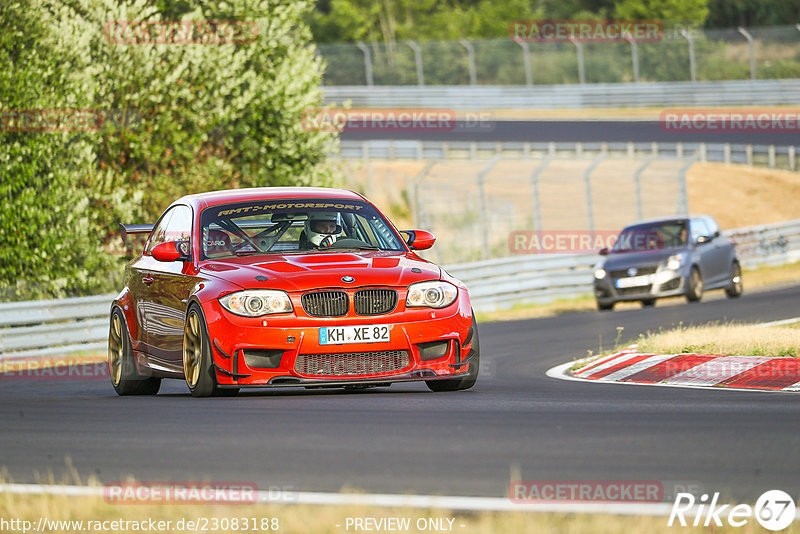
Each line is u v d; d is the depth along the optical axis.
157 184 75.12
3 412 29.11
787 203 126.25
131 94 72.75
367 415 25.14
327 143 84.31
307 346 28.58
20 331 54.62
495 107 172.88
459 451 20.31
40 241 64.69
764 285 85.81
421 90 174.62
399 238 33.38
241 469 19.11
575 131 151.38
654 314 65.88
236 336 28.70
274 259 30.75
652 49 175.38
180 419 25.56
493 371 40.66
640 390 31.44
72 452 21.58
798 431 22.00
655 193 127.88
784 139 142.88
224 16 78.44
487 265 77.62
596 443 20.89
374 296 29.20
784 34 168.25
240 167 80.75
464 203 122.88
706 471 18.14
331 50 183.12
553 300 82.88
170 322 32.16
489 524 14.17
